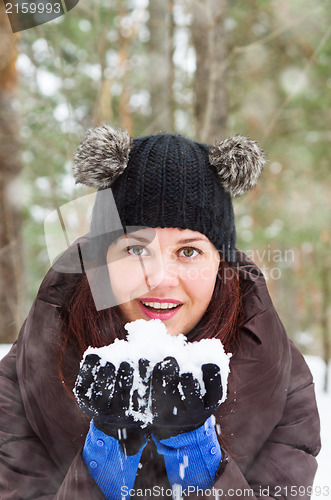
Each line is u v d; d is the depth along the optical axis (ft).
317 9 13.42
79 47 15.26
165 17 14.67
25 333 4.19
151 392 3.20
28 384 3.94
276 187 14.71
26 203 15.60
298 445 4.07
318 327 21.97
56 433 3.86
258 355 4.04
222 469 3.38
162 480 3.61
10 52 12.19
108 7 12.98
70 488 3.25
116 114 13.93
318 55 14.61
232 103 16.12
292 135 15.34
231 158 3.86
